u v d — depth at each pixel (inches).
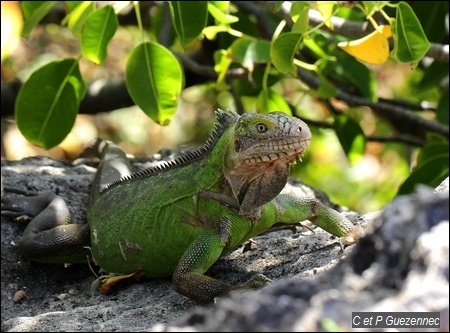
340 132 420.8
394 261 163.0
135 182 286.4
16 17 431.5
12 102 463.2
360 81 404.2
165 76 320.2
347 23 333.1
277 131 238.5
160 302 249.4
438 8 392.2
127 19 479.2
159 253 269.6
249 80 391.5
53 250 302.0
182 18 331.0
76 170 362.0
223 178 253.3
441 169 365.4
